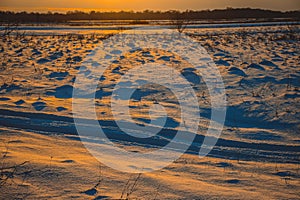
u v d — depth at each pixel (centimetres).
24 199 358
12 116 696
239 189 406
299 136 639
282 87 954
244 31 2672
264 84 990
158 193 382
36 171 423
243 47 1827
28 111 729
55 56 1516
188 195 380
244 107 790
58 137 583
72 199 362
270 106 798
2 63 1316
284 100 839
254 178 445
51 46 1872
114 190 386
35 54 1583
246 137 623
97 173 429
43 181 399
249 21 4456
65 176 415
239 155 540
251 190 405
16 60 1409
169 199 369
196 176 441
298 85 972
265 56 1495
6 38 2152
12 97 854
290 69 1182
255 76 1084
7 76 1102
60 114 713
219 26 3425
